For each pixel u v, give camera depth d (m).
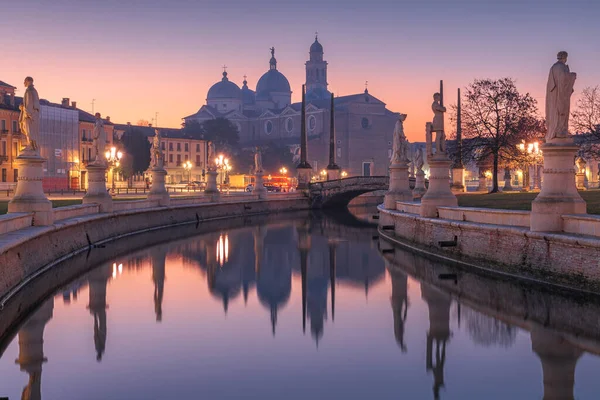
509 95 74.38
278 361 18.45
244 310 25.25
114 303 26.00
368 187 98.50
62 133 116.44
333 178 113.50
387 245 46.88
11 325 22.22
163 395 15.77
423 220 38.69
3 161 109.94
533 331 20.88
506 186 88.38
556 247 24.92
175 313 24.53
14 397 15.62
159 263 37.28
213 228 61.50
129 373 17.33
